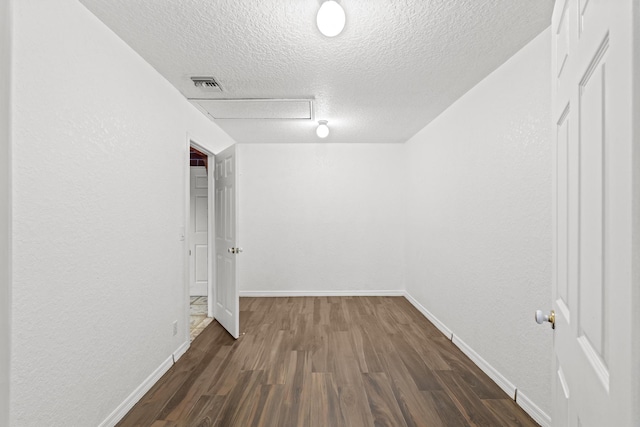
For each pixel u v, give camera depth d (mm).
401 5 1653
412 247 4477
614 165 524
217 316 3848
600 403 610
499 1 1619
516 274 2109
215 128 3859
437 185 3512
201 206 4957
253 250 4895
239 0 1628
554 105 1070
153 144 2379
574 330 817
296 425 1864
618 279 506
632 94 454
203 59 2250
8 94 923
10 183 948
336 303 4480
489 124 2439
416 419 1914
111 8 1690
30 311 1356
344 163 4914
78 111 1632
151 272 2334
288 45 2061
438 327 3471
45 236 1431
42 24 1409
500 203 2289
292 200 4910
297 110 3334
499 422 1890
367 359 2721
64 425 1533
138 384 2152
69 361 1565
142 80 2229
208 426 1858
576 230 794
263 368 2564
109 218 1874
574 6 807
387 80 2580
